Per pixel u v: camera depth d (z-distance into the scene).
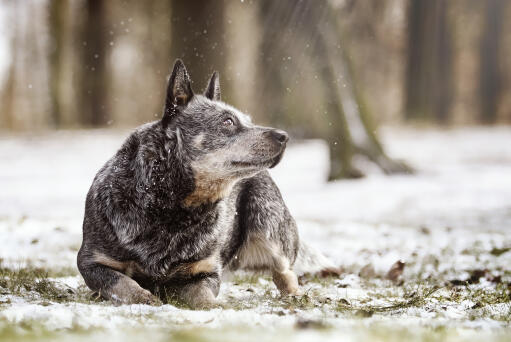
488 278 7.86
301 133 31.25
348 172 20.14
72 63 43.81
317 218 14.59
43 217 13.73
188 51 21.81
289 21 21.36
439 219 14.10
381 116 53.34
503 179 19.94
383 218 14.46
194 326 4.27
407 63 46.59
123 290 5.62
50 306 5.10
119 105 50.94
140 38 45.34
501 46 51.47
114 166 5.98
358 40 44.03
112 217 5.80
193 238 5.90
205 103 6.14
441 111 48.88
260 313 5.19
